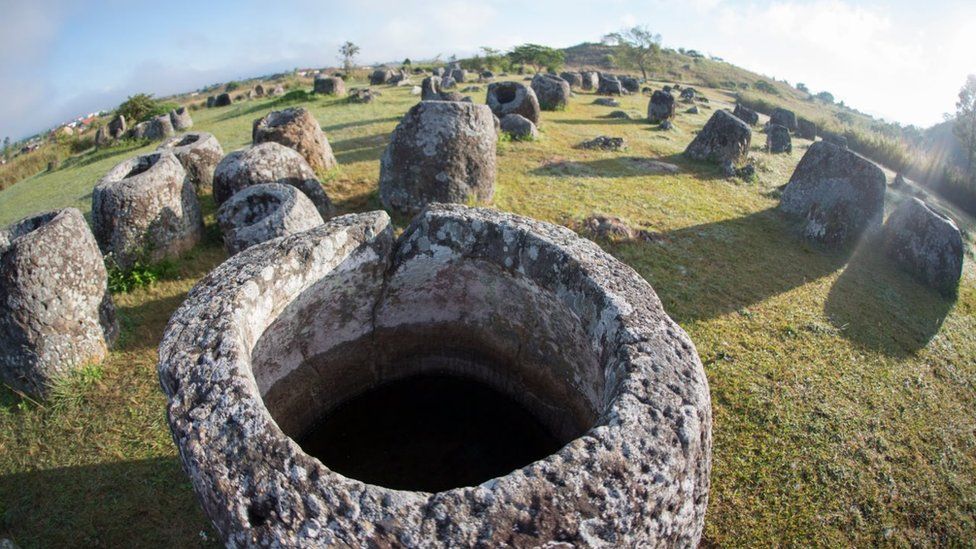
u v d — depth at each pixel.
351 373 3.88
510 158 9.86
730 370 4.57
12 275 3.85
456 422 4.03
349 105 15.93
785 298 5.84
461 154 6.94
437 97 14.08
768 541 3.23
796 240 7.43
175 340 2.18
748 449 3.82
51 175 13.61
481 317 3.80
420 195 7.02
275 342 3.04
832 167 7.98
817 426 4.07
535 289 3.08
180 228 6.03
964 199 12.00
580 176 9.07
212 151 8.31
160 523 3.25
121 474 3.56
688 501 1.82
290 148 7.48
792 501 3.48
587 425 3.20
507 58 36.56
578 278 2.72
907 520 3.48
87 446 3.79
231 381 1.94
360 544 1.52
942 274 6.72
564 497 1.60
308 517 1.56
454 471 3.64
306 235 3.06
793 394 4.38
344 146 10.63
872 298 6.17
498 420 4.03
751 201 8.81
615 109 17.03
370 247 3.28
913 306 6.23
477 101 16.50
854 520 3.41
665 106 15.30
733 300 5.68
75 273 4.18
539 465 1.67
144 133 15.96
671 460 1.75
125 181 5.54
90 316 4.34
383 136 11.43
